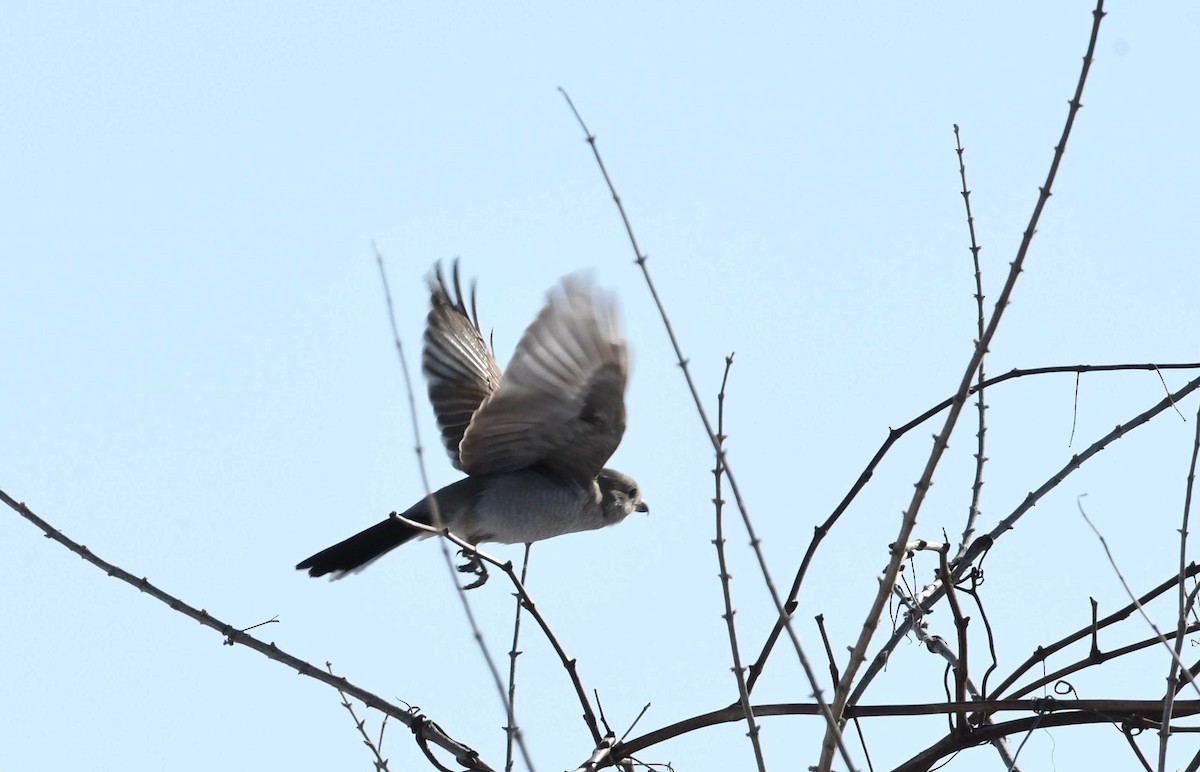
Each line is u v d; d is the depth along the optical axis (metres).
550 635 8.95
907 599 9.64
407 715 9.05
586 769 8.84
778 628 9.18
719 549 7.18
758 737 7.02
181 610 9.20
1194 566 9.12
